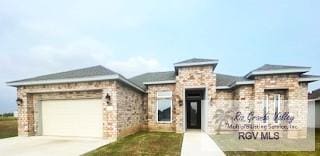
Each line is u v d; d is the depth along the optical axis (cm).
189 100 1998
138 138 1309
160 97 1775
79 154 891
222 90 1655
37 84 1429
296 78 1340
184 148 1006
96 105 1355
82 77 1330
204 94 1727
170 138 1316
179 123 1628
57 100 1441
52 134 1429
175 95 1728
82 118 1377
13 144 1127
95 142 1169
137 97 1694
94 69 1508
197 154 888
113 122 1282
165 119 1756
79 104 1392
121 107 1357
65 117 1414
